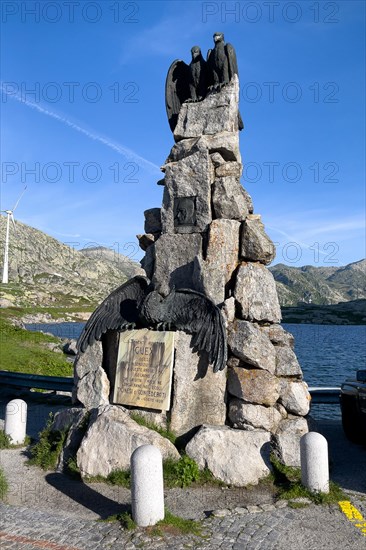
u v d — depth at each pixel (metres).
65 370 21.55
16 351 23.23
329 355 34.53
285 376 8.66
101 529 6.05
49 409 14.24
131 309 9.28
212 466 7.70
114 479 7.58
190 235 9.62
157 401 8.49
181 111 10.45
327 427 12.08
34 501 7.07
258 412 8.22
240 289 8.90
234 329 8.60
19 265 130.38
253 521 6.26
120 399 8.88
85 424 8.65
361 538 5.84
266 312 8.84
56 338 30.42
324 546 5.64
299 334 60.06
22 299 77.81
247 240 9.30
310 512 6.55
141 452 6.21
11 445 9.93
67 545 5.64
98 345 9.33
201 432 7.91
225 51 10.16
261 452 7.83
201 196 9.69
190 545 5.62
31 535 5.91
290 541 5.74
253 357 8.34
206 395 8.54
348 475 8.23
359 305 102.50
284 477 7.61
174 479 7.52
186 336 8.64
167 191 10.05
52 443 9.09
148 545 5.61
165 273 9.69
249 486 7.50
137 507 6.09
